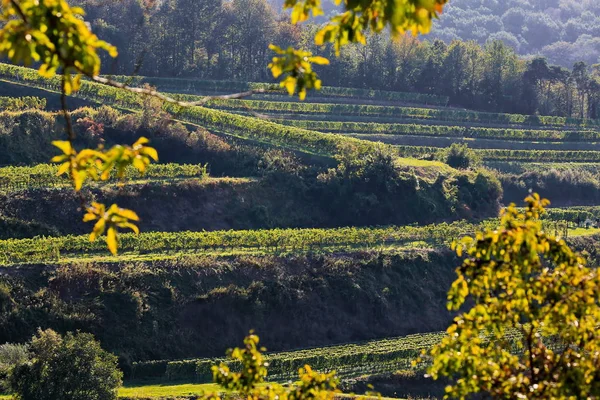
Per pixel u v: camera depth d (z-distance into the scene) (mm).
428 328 138750
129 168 155875
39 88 193125
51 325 112938
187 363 110000
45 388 88438
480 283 25250
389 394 107750
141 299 121062
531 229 24578
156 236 136250
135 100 189375
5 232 134625
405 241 154375
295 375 110938
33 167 154000
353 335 132375
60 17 17281
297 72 19469
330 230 148375
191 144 174750
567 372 24547
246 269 133250
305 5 18609
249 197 162000
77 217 142375
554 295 25031
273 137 184875
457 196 177250
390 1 16531
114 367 93250
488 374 25656
